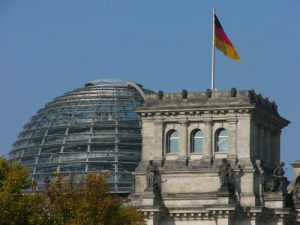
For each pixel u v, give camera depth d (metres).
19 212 194.50
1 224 193.50
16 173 198.25
